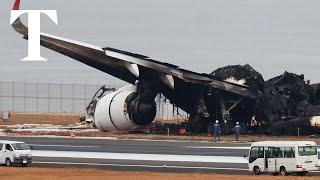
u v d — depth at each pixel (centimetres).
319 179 17850
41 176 18188
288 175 19425
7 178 17688
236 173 19825
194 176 18225
